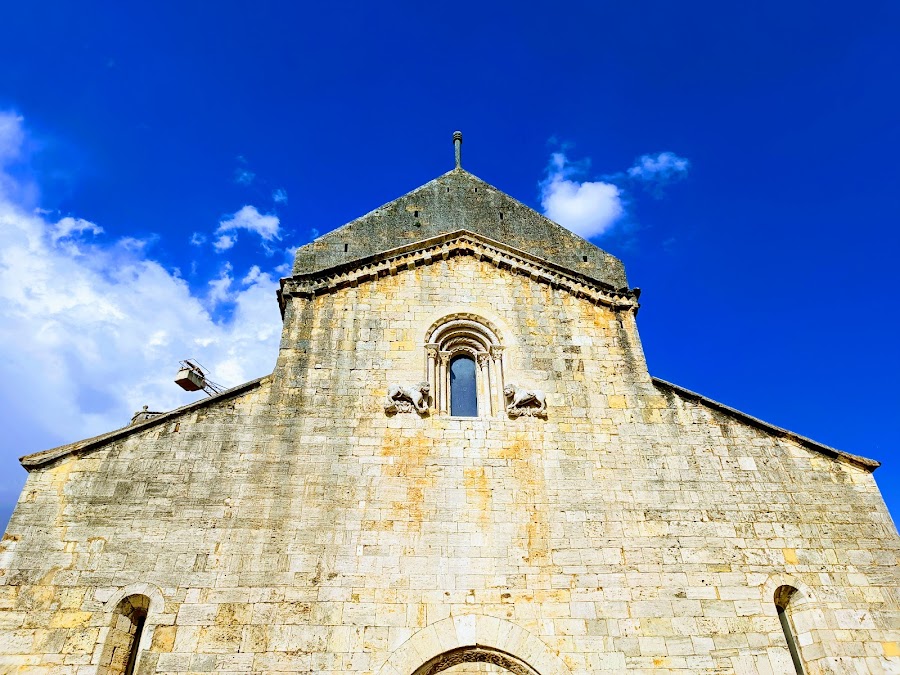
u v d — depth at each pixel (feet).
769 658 47.29
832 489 55.16
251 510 50.55
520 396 58.65
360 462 54.03
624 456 56.39
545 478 54.60
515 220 73.05
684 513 53.47
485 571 49.67
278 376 58.03
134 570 46.85
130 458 51.60
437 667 47.06
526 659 46.39
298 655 45.09
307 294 63.36
